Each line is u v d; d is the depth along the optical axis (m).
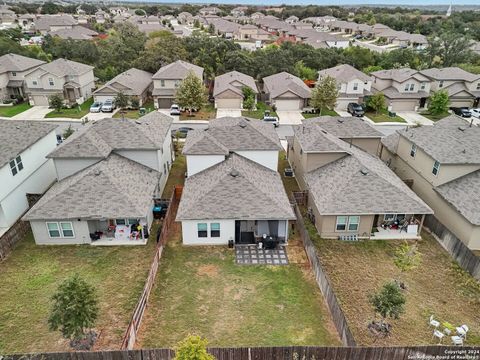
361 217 25.00
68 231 24.03
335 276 22.03
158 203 27.97
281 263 23.05
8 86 56.91
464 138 28.31
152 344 17.17
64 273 21.78
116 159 27.86
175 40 72.00
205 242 24.61
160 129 32.38
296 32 110.50
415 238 25.75
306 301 20.02
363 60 76.88
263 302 19.89
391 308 16.89
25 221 25.30
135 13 185.50
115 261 22.88
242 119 33.25
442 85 58.44
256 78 69.19
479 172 26.70
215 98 55.56
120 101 52.75
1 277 21.36
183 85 51.47
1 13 139.38
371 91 60.31
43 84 55.81
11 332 17.77
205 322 18.50
